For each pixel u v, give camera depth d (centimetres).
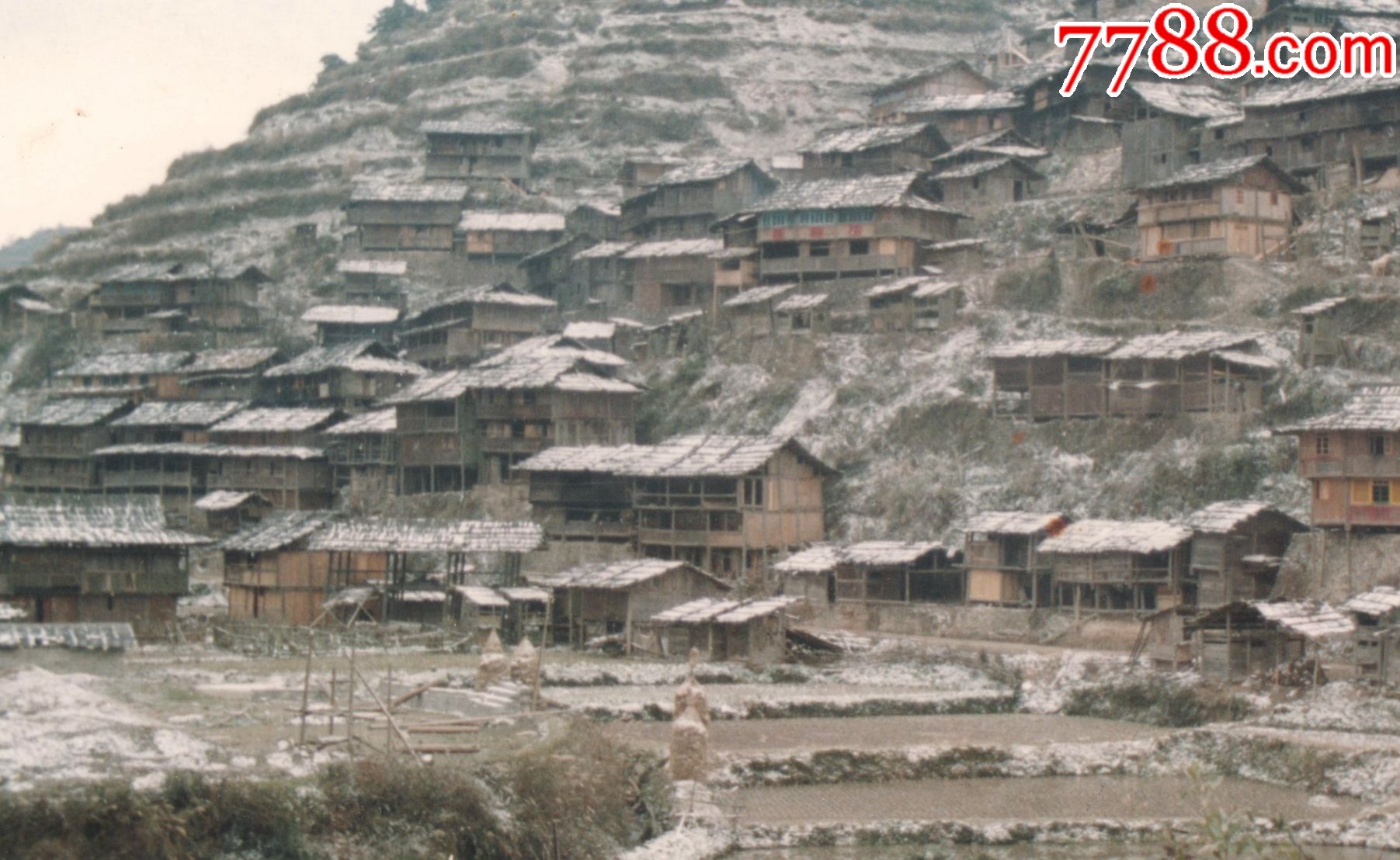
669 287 13150
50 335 15288
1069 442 9319
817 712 6981
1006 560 8438
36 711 5125
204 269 15188
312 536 9269
